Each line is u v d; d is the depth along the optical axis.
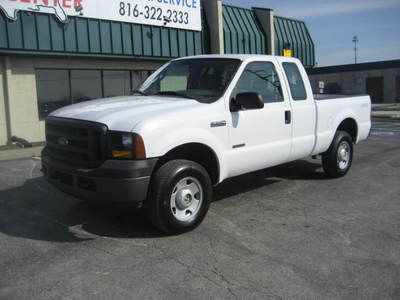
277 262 4.58
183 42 17.25
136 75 16.55
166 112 5.25
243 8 20.03
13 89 13.33
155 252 4.82
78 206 6.48
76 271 4.37
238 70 6.18
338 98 8.20
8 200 6.85
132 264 4.52
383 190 7.48
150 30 16.03
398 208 6.47
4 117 13.27
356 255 4.77
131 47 15.48
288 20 22.44
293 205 6.58
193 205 5.44
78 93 14.91
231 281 4.16
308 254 4.79
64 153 5.45
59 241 5.16
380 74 44.81
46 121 5.82
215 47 18.20
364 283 4.14
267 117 6.45
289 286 4.07
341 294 3.94
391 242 5.15
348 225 5.72
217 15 18.03
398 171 9.02
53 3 13.27
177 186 5.25
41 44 13.18
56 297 3.87
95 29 14.44
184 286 4.06
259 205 6.55
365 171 9.01
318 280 4.20
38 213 6.19
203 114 5.55
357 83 46.31
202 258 4.67
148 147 4.91
